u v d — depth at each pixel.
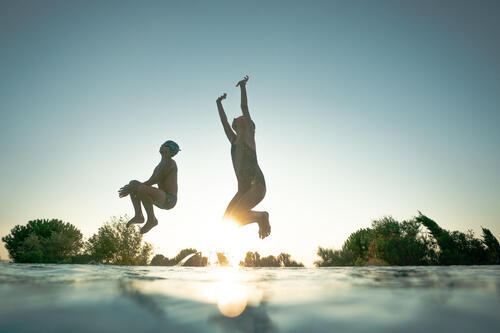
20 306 0.72
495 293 0.95
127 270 2.48
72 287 1.10
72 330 0.52
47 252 16.86
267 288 1.12
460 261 10.56
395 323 0.56
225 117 4.14
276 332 0.50
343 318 0.60
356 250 13.77
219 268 3.60
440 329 0.52
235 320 0.58
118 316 0.63
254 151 3.81
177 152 4.13
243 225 3.77
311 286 1.20
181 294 0.93
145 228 3.68
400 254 11.46
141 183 3.76
